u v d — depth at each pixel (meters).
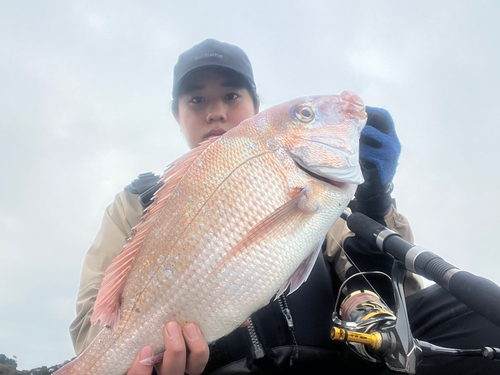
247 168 0.38
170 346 0.35
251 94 0.70
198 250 0.37
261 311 0.49
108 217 0.62
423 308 0.53
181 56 0.73
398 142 0.50
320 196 0.40
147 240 0.38
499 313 0.32
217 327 0.37
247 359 0.47
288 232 0.38
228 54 0.68
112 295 0.38
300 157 0.40
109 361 0.37
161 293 0.37
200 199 0.38
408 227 0.56
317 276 0.53
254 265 0.37
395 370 0.39
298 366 0.48
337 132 0.41
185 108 0.67
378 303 0.43
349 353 0.49
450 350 0.42
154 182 0.62
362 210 0.52
